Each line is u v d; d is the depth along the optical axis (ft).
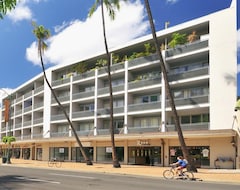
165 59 127.34
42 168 110.63
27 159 203.00
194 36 123.44
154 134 121.49
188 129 117.91
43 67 134.00
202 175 78.33
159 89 131.85
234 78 109.91
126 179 68.03
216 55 113.91
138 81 135.85
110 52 152.76
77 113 162.30
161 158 124.57
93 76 156.35
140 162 132.57
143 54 138.00
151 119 136.15
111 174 84.58
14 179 65.26
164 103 125.39
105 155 147.13
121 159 139.64
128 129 136.98
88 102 164.55
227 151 108.68
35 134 196.95
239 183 65.46
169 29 129.59
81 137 150.20
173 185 57.00
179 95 127.54
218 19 115.24
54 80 185.37
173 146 122.62
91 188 49.62
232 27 112.27
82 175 77.36
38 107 197.26
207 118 120.37
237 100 108.78
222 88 111.45
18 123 234.99
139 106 134.10
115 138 133.49
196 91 123.44
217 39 114.42
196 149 117.08
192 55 120.98
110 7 107.96
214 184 61.31
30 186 52.34
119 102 149.28
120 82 149.89
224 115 110.01
